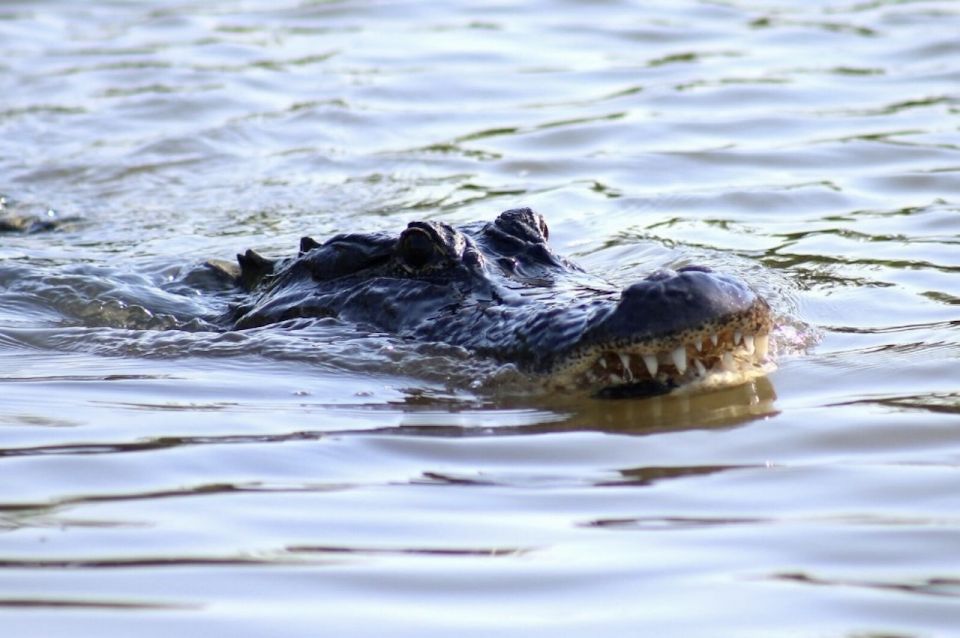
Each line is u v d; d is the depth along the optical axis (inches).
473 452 875.4
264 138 1977.1
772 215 1545.3
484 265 1146.7
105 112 2127.2
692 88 2089.1
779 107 1978.3
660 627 628.7
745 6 2623.0
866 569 681.0
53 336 1235.2
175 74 2308.1
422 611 647.8
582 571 686.5
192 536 737.0
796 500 773.3
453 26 2539.4
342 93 2156.7
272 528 747.4
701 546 713.0
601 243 1465.3
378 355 1087.0
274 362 1119.0
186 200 1732.3
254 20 2672.2
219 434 917.2
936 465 816.3
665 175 1721.2
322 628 632.4
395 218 1587.1
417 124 1995.6
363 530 743.7
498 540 727.1
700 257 1378.0
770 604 647.1
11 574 691.4
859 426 893.2
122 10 2815.0
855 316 1183.6
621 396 986.1
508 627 631.2
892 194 1592.0
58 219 1680.6
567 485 809.5
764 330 979.9
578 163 1782.7
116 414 969.5
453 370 1046.4
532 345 1014.4
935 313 1172.5
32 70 2378.2
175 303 1327.5
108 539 733.3
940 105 1947.6
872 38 2346.2
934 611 635.5
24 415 967.0
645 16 2559.1
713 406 956.0
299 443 893.8
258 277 1343.5
